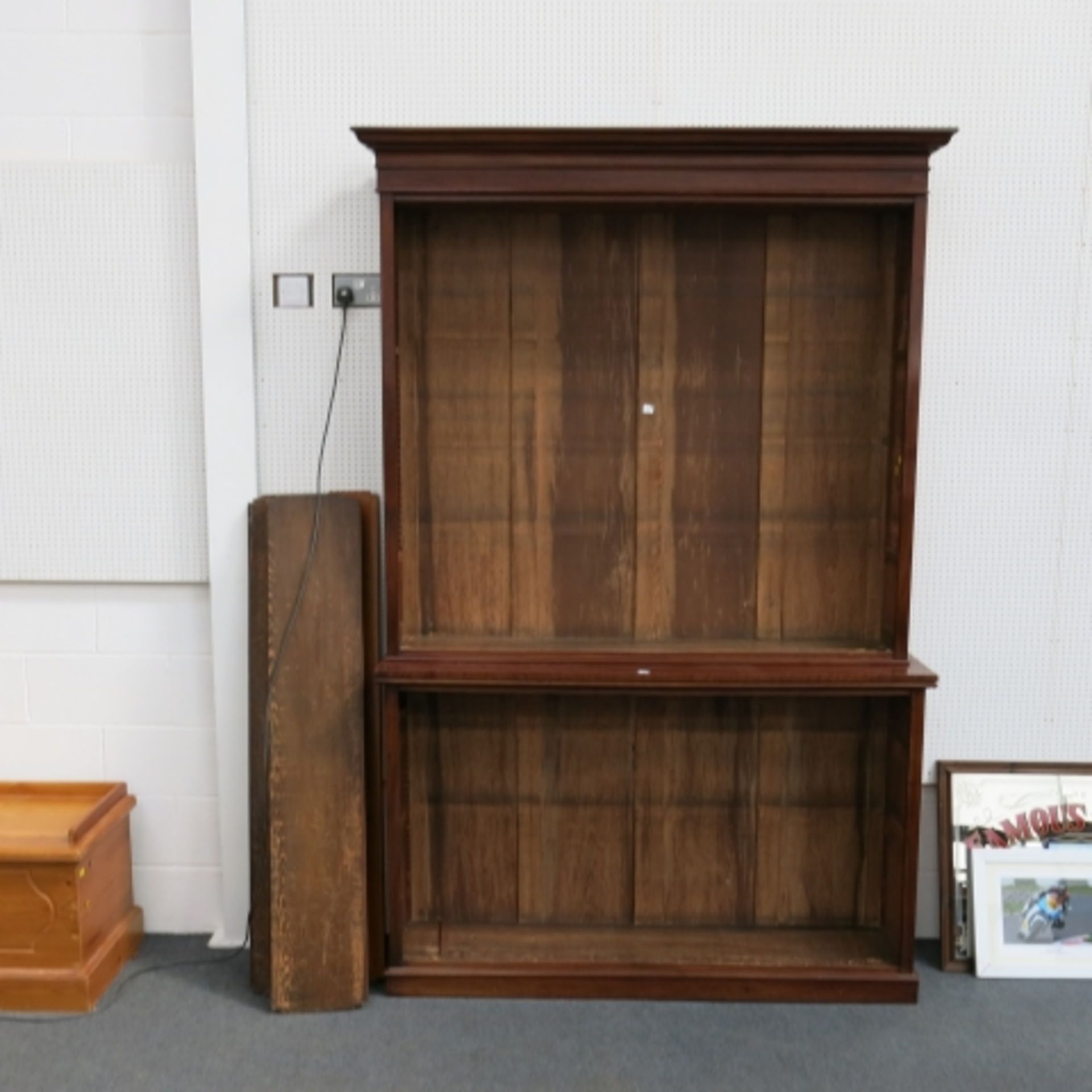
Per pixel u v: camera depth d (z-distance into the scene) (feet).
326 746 6.91
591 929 7.47
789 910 7.52
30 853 6.71
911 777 6.72
